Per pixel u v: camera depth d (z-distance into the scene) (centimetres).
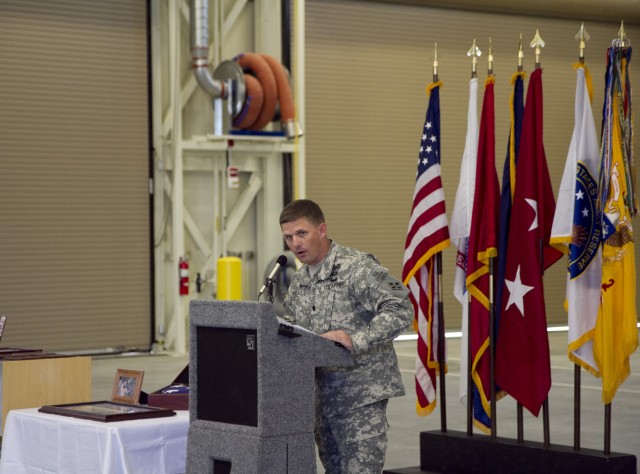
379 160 1528
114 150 1330
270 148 1354
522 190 570
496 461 580
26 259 1278
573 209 550
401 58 1539
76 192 1307
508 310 574
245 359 399
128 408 477
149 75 1349
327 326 435
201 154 1350
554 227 559
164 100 1348
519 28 1625
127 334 1344
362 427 430
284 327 396
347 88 1502
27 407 598
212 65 1352
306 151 1473
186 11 1341
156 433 446
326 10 1484
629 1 1636
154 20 1345
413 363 1281
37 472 471
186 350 1324
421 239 612
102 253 1325
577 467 545
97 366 1223
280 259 440
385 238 1534
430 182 616
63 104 1298
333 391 434
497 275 593
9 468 482
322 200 1488
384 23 1525
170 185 1339
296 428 401
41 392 604
